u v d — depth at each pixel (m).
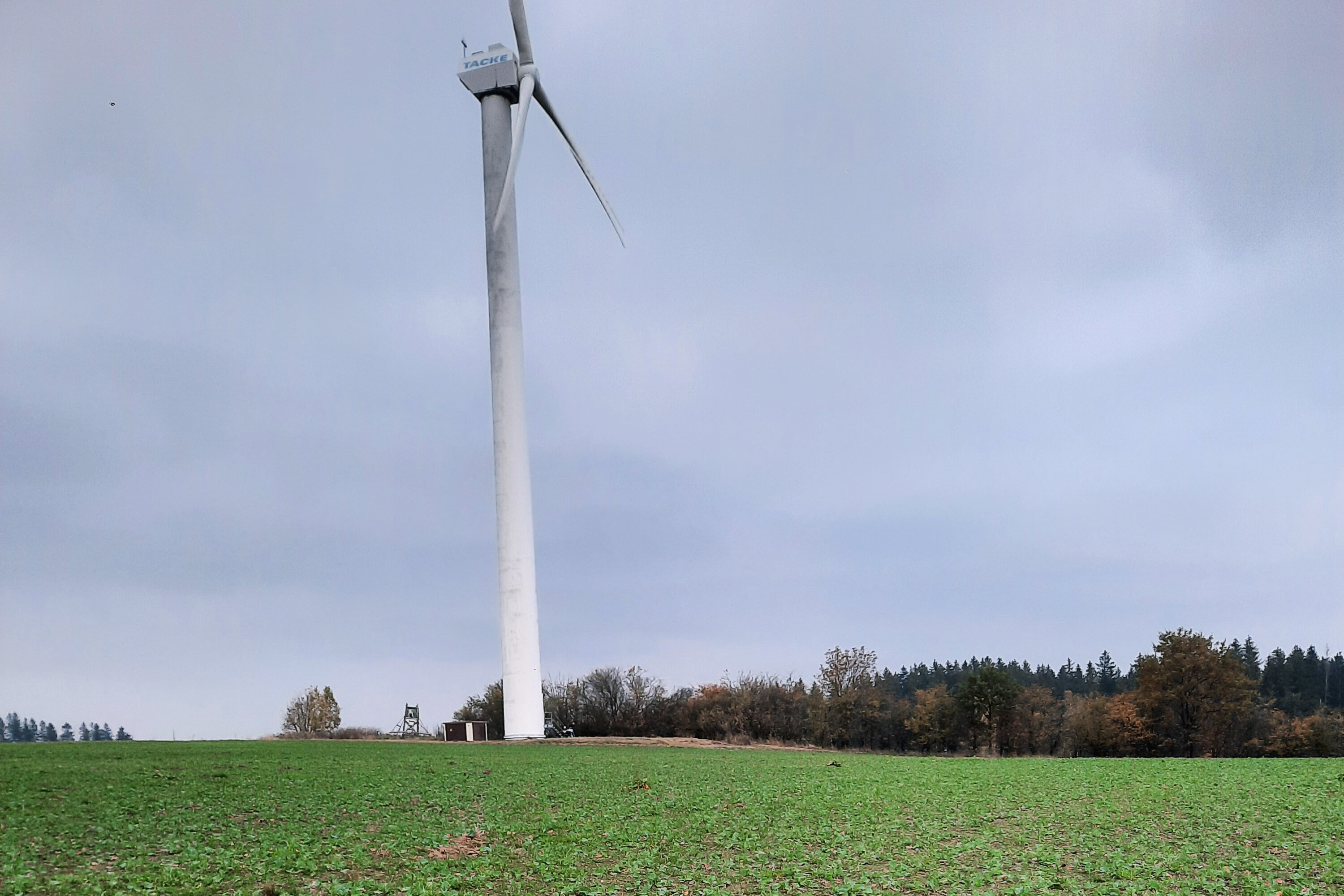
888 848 22.86
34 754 34.34
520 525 69.12
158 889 17.00
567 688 92.69
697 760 45.00
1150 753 86.12
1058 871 20.56
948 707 98.88
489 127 73.81
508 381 70.25
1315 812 26.25
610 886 19.31
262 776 30.42
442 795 29.20
